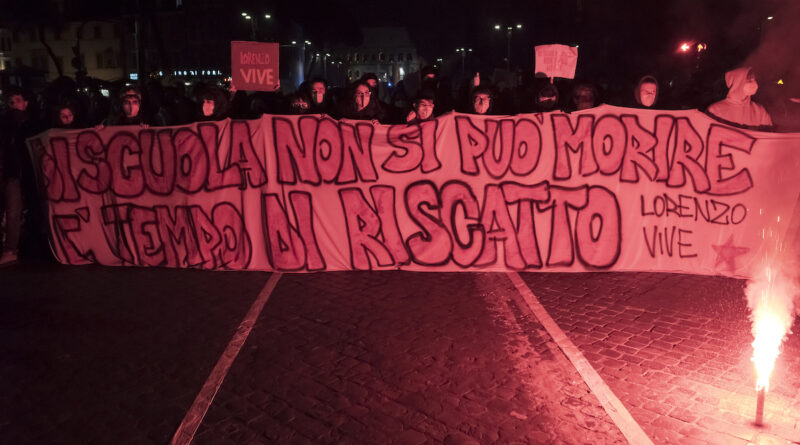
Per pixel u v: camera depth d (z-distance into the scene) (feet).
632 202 19.17
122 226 20.49
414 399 11.12
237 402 11.11
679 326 14.42
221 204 19.89
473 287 17.70
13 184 20.98
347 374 12.17
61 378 12.21
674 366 12.28
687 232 19.06
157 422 10.49
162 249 20.34
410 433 10.00
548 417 10.44
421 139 19.33
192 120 26.32
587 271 19.25
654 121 18.92
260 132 19.58
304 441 9.80
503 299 16.57
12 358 13.17
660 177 19.04
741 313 15.30
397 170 19.44
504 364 12.50
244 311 15.83
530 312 15.51
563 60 22.74
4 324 15.14
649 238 19.20
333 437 9.91
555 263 19.30
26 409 11.01
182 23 180.86
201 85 26.50
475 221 19.36
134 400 11.28
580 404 10.86
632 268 19.21
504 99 28.58
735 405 10.75
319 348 13.44
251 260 19.86
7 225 20.97
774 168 18.38
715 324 14.55
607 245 19.22
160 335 14.34
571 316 15.20
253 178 19.70
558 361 12.60
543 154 19.19
